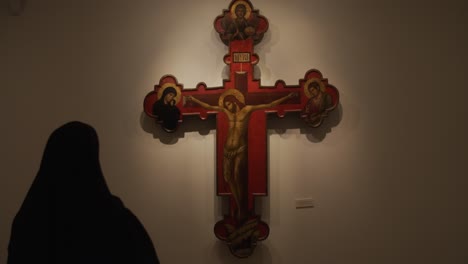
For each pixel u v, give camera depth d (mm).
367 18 2246
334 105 2105
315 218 2178
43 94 2307
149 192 2229
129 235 1256
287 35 2246
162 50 2283
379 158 2188
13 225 1273
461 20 2217
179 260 2199
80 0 2334
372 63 2225
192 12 2291
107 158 2256
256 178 2104
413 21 2230
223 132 2129
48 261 1202
